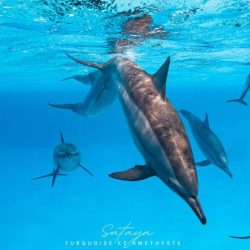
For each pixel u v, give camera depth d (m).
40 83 37.44
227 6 11.14
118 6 10.91
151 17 12.03
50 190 21.06
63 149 9.62
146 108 4.22
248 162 26.20
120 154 34.22
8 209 17.77
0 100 73.75
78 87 43.59
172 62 21.70
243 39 15.84
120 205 18.17
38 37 15.16
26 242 13.95
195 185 3.41
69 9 11.27
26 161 31.30
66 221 16.05
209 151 9.30
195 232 14.60
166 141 3.72
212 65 23.52
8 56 19.64
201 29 13.87
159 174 3.69
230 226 15.05
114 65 6.18
